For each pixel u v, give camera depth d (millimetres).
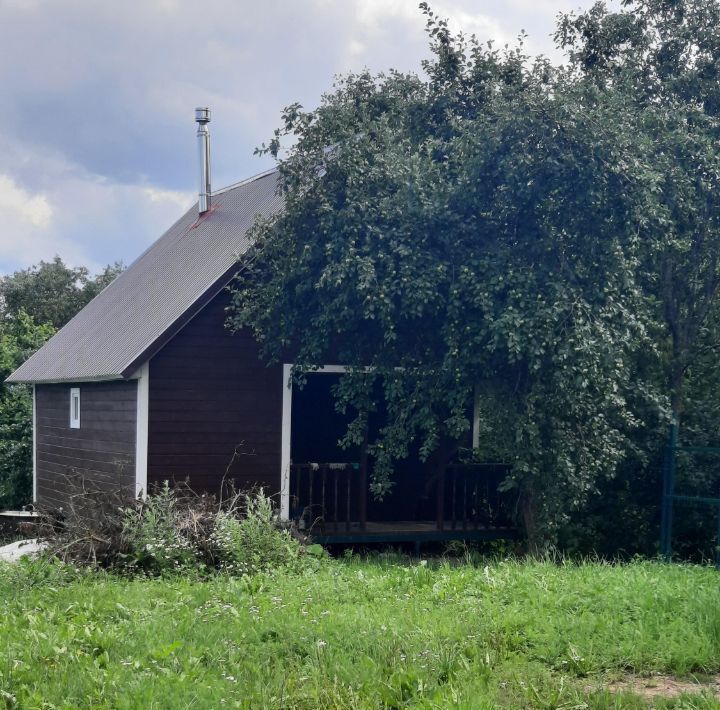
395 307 13328
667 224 14047
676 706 6473
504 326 12406
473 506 16500
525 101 13039
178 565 11562
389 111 15508
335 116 14305
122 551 11695
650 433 16062
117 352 16312
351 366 14266
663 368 17344
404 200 13453
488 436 15133
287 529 12766
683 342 17359
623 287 13430
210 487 15242
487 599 9328
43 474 20938
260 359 15570
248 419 15500
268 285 14445
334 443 17797
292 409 17609
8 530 18250
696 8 17469
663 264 17062
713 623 8219
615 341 13180
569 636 7930
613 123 13133
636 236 13383
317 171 14234
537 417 13500
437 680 6922
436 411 14930
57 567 11070
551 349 12703
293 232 14219
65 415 19281
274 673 7141
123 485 15625
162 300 17109
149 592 10141
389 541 15703
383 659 7344
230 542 11711
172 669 7176
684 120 15844
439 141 14430
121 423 15914
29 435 24469
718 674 7402
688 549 16906
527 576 10227
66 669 7098
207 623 8547
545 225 13172
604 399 13547
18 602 9594
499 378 13805
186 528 11938
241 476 15422
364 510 15789
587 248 13148
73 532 12047
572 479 13484
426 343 14031
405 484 17516
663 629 8148
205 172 21094
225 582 10898
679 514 16641
